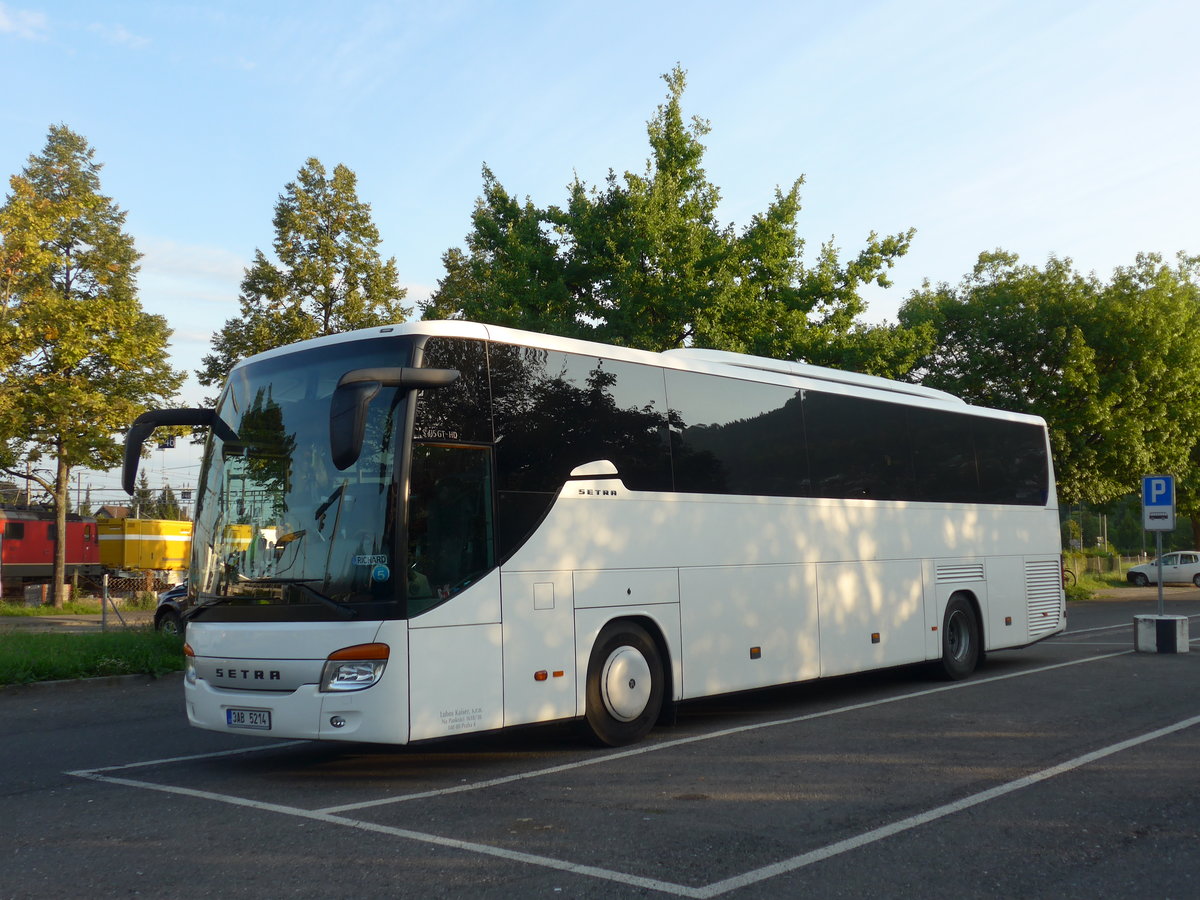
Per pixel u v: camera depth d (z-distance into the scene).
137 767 8.79
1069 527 59.47
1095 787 7.20
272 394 8.53
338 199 34.22
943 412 13.97
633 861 5.61
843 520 11.95
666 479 9.80
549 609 8.54
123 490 8.80
